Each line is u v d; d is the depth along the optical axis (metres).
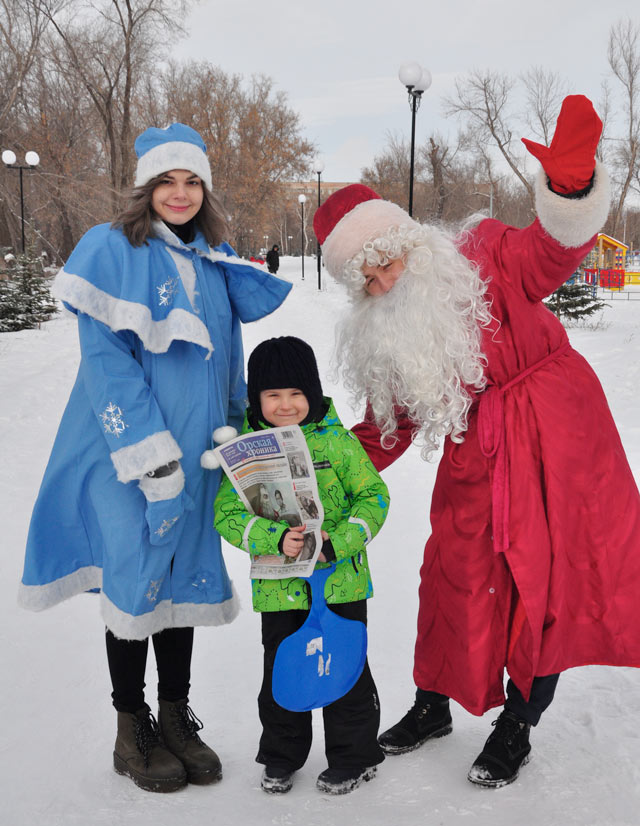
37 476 6.12
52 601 2.50
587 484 2.41
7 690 2.93
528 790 2.28
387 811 2.19
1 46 32.69
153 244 2.43
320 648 2.33
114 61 39.16
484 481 2.43
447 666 2.54
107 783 2.39
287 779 2.36
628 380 8.96
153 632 2.41
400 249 2.41
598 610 2.43
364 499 2.47
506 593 2.44
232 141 54.25
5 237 32.59
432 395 2.38
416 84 14.77
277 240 92.94
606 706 2.74
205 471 2.51
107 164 41.16
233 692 2.98
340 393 8.77
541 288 2.39
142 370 2.38
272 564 2.39
